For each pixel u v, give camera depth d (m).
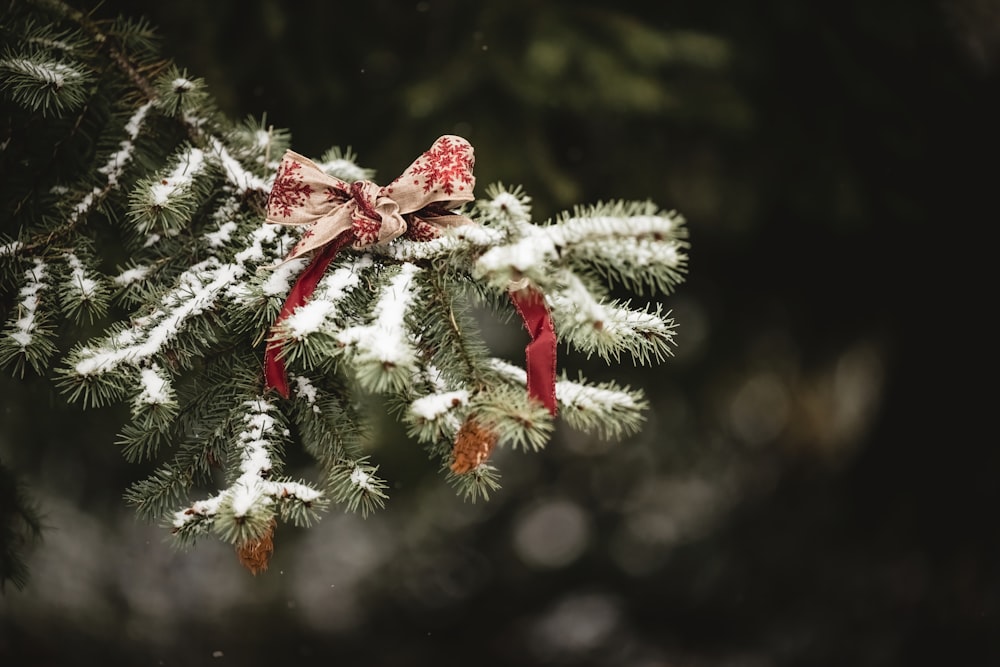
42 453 4.29
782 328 5.78
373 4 3.99
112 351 1.67
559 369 5.55
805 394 6.75
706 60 3.72
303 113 3.83
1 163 2.13
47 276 1.88
